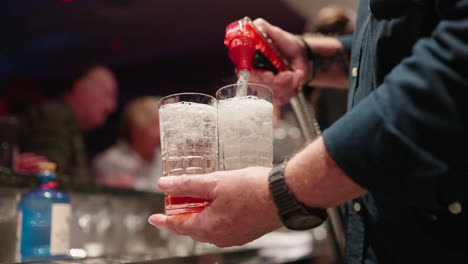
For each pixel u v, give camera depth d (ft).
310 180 2.16
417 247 2.53
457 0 1.98
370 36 2.80
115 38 21.15
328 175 2.12
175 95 2.57
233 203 2.31
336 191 2.15
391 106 2.00
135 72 23.02
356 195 2.19
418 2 2.36
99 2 17.66
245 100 2.55
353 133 2.06
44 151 9.25
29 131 9.39
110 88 13.21
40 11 18.45
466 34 1.90
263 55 3.54
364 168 2.04
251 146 2.53
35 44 21.54
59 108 9.82
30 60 22.61
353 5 13.55
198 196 2.39
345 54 4.11
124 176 13.08
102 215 6.60
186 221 2.47
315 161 2.15
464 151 1.89
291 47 3.89
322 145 2.15
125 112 14.14
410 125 1.94
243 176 2.31
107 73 13.20
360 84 3.01
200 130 2.52
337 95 5.62
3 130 5.60
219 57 21.52
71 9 18.28
